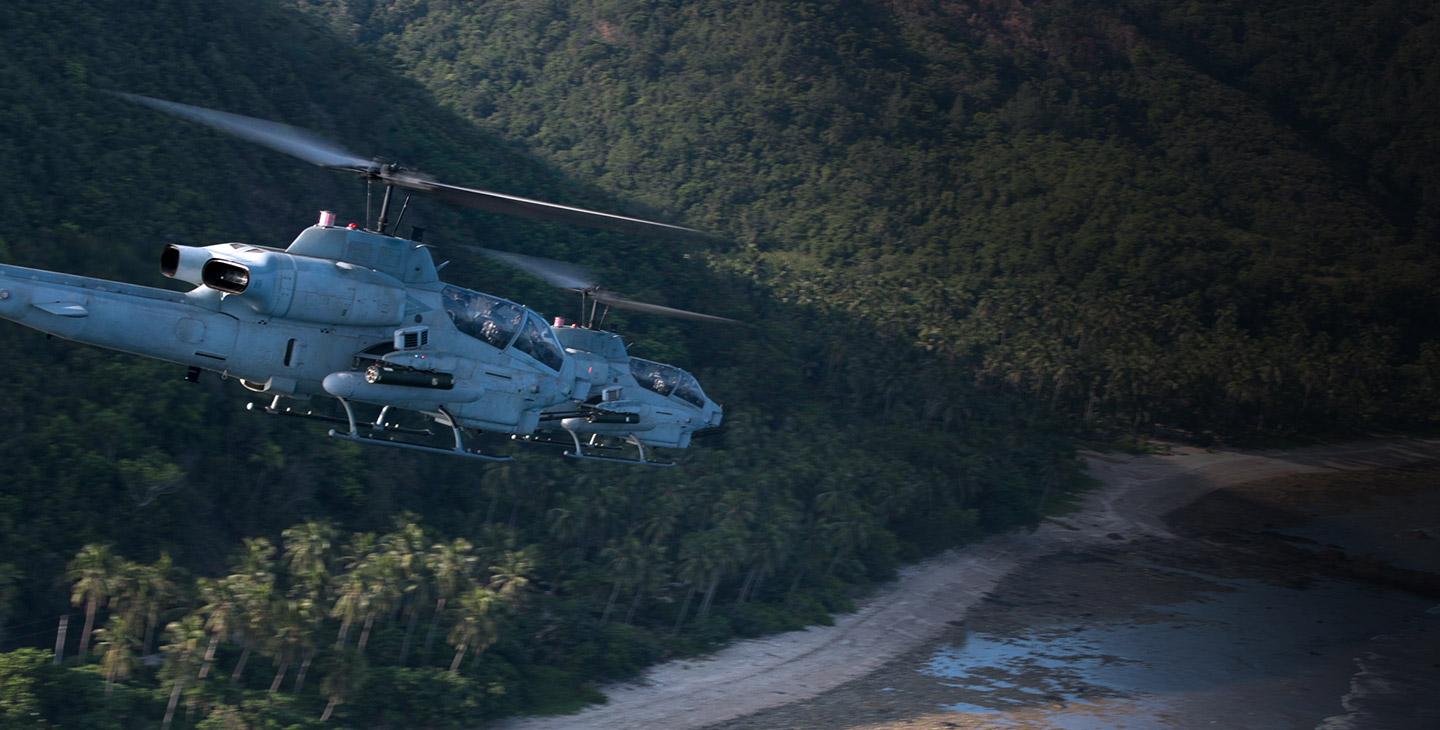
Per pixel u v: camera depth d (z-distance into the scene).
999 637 70.12
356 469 69.06
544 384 24.59
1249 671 67.25
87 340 18.81
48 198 71.12
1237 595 84.44
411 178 19.58
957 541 89.06
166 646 44.34
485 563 61.03
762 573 69.06
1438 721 60.69
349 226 20.88
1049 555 91.12
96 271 67.50
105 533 54.94
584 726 50.19
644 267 120.00
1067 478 113.38
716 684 57.44
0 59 78.25
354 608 49.00
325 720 44.72
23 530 51.78
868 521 76.81
